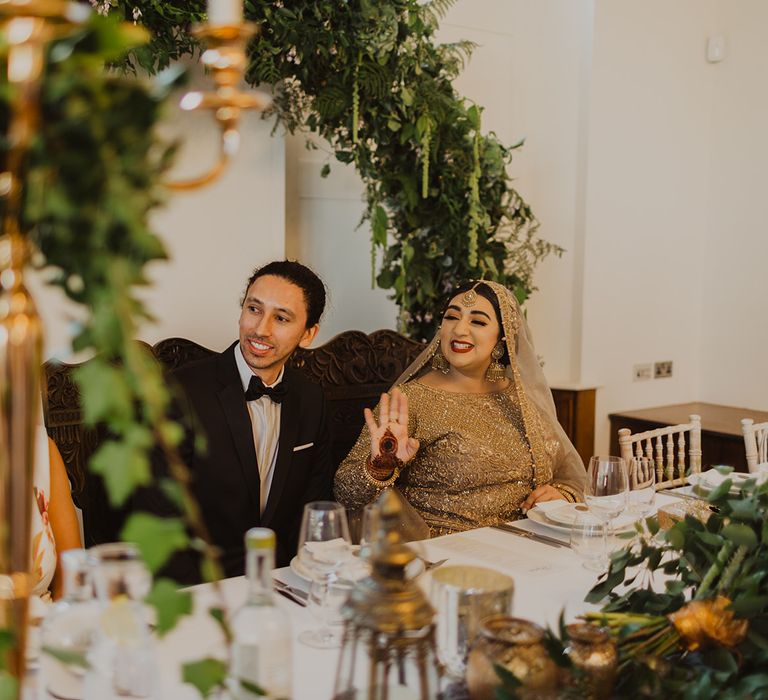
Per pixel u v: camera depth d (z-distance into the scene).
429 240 3.39
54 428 2.48
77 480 2.51
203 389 2.20
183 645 1.29
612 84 4.29
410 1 3.03
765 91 4.51
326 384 3.12
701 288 4.88
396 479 2.43
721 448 4.04
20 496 0.69
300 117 3.14
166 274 2.99
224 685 0.86
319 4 2.87
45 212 0.62
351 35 2.94
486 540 1.96
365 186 3.77
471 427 2.54
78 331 0.66
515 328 2.64
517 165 4.24
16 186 0.63
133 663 1.00
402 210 3.31
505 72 4.16
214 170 0.76
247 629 0.96
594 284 4.34
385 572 0.92
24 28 0.60
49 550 1.75
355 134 3.06
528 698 0.94
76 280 0.67
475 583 1.12
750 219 4.62
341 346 3.16
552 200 4.32
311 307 2.30
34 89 0.60
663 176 4.59
